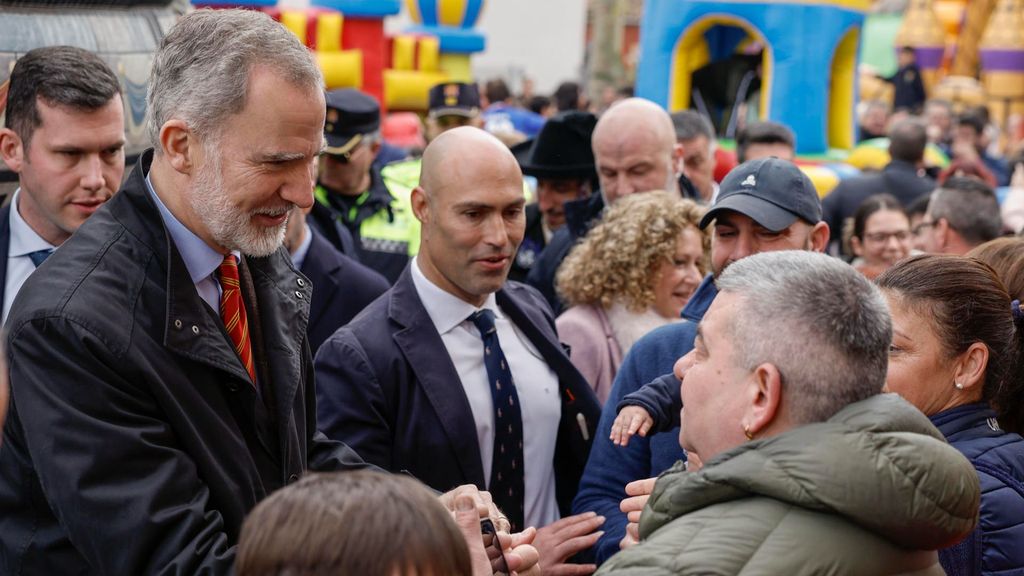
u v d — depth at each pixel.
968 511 1.81
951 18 21.42
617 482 3.15
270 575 1.45
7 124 3.02
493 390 3.14
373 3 9.95
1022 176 8.20
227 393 2.29
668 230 3.68
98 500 2.04
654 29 8.31
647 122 4.39
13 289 3.06
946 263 2.57
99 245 2.19
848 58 8.91
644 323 3.69
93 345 2.08
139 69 3.58
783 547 1.75
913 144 6.91
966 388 2.54
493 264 3.10
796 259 2.01
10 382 2.11
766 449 1.83
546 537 3.01
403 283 3.17
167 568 2.03
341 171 5.17
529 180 7.26
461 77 12.20
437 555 1.47
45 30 3.29
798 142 8.31
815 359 1.89
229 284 2.35
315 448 2.63
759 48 9.70
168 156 2.23
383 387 3.03
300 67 2.21
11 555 2.16
